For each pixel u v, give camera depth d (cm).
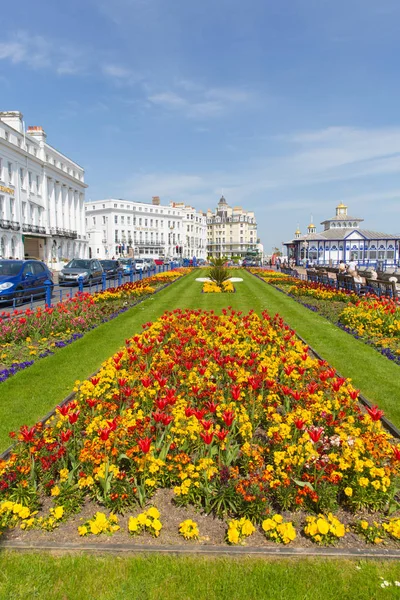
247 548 336
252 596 293
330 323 1301
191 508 392
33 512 377
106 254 9581
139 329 1214
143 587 301
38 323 1104
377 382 728
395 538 352
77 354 931
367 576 312
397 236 5122
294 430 475
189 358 705
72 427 482
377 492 384
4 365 855
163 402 472
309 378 667
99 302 1680
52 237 6062
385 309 1181
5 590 299
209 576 310
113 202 10325
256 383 555
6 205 4753
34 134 5816
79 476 406
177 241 12375
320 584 304
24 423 567
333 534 347
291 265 4728
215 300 1894
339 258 5141
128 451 405
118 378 620
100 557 331
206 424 425
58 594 296
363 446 412
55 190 6312
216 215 16800
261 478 387
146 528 362
